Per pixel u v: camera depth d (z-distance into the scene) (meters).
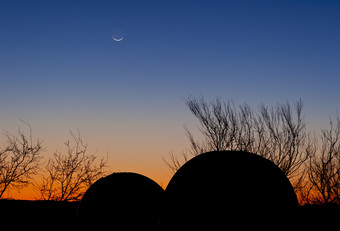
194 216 8.52
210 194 8.55
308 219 14.35
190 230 8.50
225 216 8.30
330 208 16.23
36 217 15.32
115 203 11.20
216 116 19.17
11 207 16.61
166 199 9.31
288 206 8.68
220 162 9.08
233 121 19.09
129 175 12.18
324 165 17.80
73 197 18.67
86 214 11.29
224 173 8.78
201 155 9.70
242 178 8.68
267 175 8.90
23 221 14.84
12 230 13.72
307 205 17.12
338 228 13.64
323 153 18.12
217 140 18.98
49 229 13.86
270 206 8.45
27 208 16.56
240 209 8.33
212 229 8.31
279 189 8.76
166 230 8.96
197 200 8.60
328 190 17.48
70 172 18.86
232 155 9.34
